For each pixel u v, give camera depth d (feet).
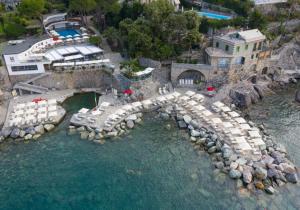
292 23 334.85
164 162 189.47
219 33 293.23
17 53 253.24
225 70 263.90
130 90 249.55
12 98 253.44
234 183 171.22
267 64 284.41
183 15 269.23
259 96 262.06
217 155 189.98
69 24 352.90
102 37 326.85
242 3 327.88
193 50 284.82
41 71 264.31
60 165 187.83
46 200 164.66
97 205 161.48
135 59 270.46
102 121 222.69
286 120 231.91
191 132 211.61
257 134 203.31
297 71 302.86
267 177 172.45
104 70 269.03
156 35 280.31
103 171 183.32
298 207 157.07
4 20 328.49
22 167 186.50
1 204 162.50
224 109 230.27
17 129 212.23
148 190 170.09
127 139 209.97
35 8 315.37
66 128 221.66
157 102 243.81
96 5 322.55
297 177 174.19
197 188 170.09
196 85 268.62
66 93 264.11
